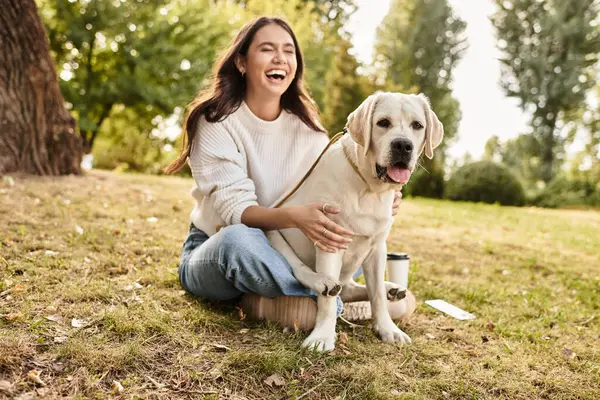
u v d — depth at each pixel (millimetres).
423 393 2137
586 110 27844
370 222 2545
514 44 29266
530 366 2533
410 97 2533
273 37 2842
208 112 2834
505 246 6473
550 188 21594
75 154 7840
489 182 17672
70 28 15500
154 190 7773
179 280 3189
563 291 4355
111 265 3475
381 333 2689
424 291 3852
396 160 2354
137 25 16641
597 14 27828
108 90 16359
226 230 2502
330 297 2500
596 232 9227
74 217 4816
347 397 2055
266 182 2906
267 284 2514
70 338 2236
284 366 2211
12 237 3775
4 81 6809
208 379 2084
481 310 3508
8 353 2021
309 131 3088
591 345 2932
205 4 18281
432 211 10359
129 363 2115
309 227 2428
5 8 6684
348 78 16453
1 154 6816
